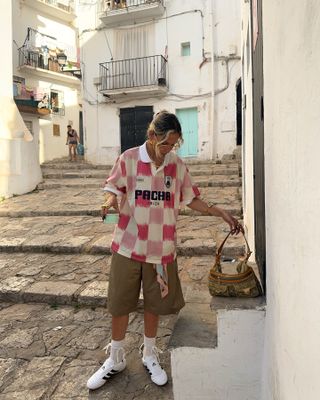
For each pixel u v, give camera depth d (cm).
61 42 2150
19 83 1906
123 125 1638
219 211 257
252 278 238
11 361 310
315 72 104
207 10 1455
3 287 440
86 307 406
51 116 2033
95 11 1633
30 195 975
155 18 1539
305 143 116
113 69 1619
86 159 1706
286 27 145
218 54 1449
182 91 1519
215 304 231
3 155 927
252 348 226
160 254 250
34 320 381
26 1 1923
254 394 228
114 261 258
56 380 284
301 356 124
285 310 151
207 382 233
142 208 247
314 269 107
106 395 264
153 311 258
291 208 138
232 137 1455
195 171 1129
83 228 671
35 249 574
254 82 314
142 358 289
